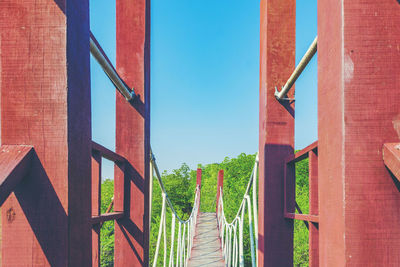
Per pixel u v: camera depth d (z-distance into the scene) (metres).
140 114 2.08
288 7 2.19
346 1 0.80
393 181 0.78
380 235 0.78
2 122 0.89
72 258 0.90
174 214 4.60
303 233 19.19
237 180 37.38
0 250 0.87
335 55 0.85
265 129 2.15
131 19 2.13
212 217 16.88
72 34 0.94
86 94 1.05
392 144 0.77
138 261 1.99
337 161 0.83
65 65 0.89
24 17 0.90
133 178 2.05
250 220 3.09
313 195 1.43
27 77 0.90
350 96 0.80
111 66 1.58
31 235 0.87
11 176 0.78
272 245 2.06
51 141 0.89
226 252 7.37
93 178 1.50
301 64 1.53
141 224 2.01
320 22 0.98
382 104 0.80
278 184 2.11
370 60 0.80
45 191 0.88
